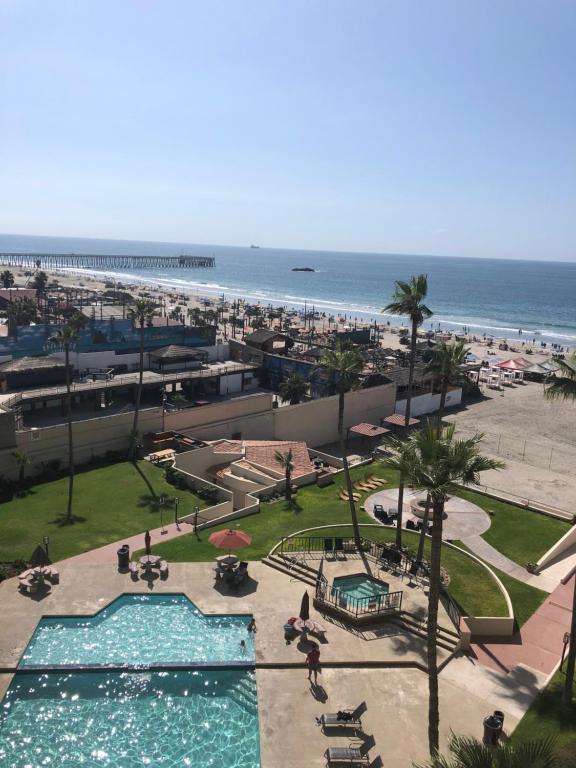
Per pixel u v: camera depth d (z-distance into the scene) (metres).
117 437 51.06
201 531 37.66
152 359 74.62
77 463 48.66
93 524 37.91
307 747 20.45
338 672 24.56
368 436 57.81
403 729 21.48
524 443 63.28
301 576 31.81
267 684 23.66
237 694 23.20
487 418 73.25
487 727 20.53
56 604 28.25
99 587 29.92
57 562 32.53
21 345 70.06
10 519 38.16
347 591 30.44
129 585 30.23
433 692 19.56
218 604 28.83
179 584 30.55
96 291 194.12
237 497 46.91
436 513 19.48
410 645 26.53
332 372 37.00
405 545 36.31
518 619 29.31
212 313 144.12
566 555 36.97
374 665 25.16
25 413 57.81
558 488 49.97
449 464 19.56
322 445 62.81
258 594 29.98
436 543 19.50
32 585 29.08
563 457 59.03
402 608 28.86
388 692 23.53
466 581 32.12
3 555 33.22
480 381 94.75
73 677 23.72
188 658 24.84
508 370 99.50
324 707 22.47
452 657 26.00
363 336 115.12
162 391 67.62
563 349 136.12
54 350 71.94
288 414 60.00
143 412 52.28
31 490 43.16
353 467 52.47
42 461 46.28
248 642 26.16
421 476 19.48
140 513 39.97
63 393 57.56
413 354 41.16
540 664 25.92
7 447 43.81
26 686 23.14
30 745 20.36
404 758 20.05
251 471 47.62
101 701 22.55
